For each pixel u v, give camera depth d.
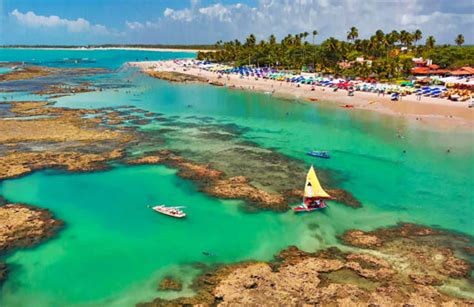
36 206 51.00
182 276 37.00
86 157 68.75
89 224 46.78
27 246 41.84
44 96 133.62
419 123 94.06
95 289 35.44
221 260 39.59
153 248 41.94
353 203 52.53
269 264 38.53
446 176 62.00
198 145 77.62
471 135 83.50
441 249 41.19
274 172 63.53
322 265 37.72
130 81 182.50
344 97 131.12
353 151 74.50
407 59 168.62
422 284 35.06
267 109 114.25
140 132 86.44
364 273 36.50
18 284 36.03
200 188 56.84
